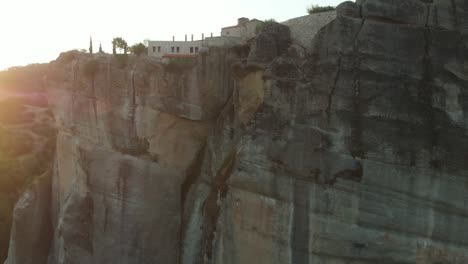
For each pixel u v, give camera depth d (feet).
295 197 88.74
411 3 84.89
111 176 123.44
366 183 83.41
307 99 88.17
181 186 122.21
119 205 122.31
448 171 79.46
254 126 94.17
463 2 82.84
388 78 82.74
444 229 79.46
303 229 87.97
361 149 83.82
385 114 82.58
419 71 81.71
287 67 91.50
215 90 116.57
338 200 85.30
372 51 83.87
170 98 118.52
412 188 81.00
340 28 86.02
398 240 81.66
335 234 85.46
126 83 121.90
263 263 92.07
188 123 120.37
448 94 80.38
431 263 79.92
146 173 120.88
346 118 84.89
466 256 78.13
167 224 120.67
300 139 88.48
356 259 84.38
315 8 111.86
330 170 85.81
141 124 121.19
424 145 80.59
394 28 83.10
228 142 111.14
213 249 102.58
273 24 100.63
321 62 87.45
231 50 116.37
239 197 95.55
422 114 80.89
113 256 121.90
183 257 119.24
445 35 81.51
